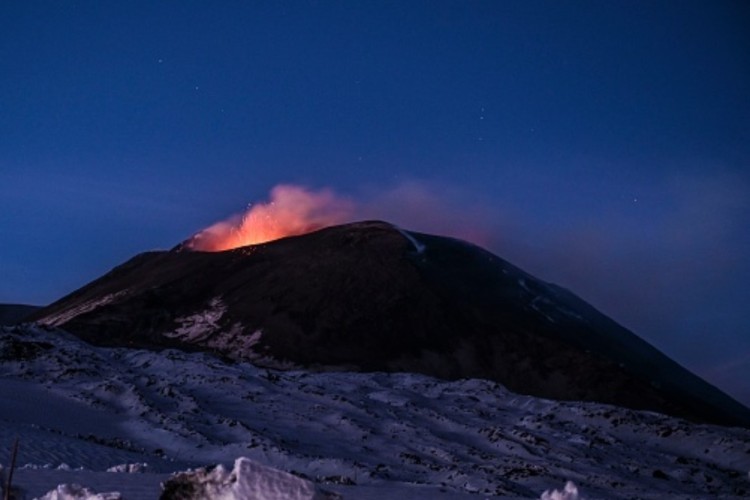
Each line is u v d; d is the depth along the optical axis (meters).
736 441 52.97
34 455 23.75
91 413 38.81
